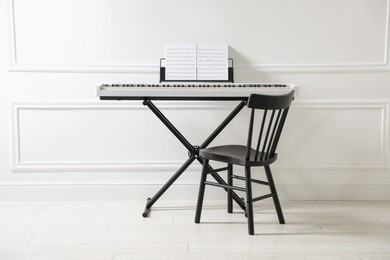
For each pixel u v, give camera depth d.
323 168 3.93
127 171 3.91
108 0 3.75
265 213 3.63
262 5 3.78
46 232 3.22
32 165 3.86
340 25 3.81
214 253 2.90
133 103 3.85
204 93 3.29
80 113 3.85
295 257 2.85
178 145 3.90
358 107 3.88
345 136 3.92
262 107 3.03
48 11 3.74
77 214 3.58
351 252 2.93
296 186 3.95
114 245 3.01
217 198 3.94
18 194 3.88
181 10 3.77
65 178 3.89
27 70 3.76
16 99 3.80
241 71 3.82
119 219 3.48
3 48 3.75
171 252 2.91
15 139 3.83
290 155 3.94
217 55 3.68
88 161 3.88
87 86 3.81
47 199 3.90
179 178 3.92
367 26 3.81
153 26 3.78
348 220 3.49
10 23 3.72
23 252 2.89
